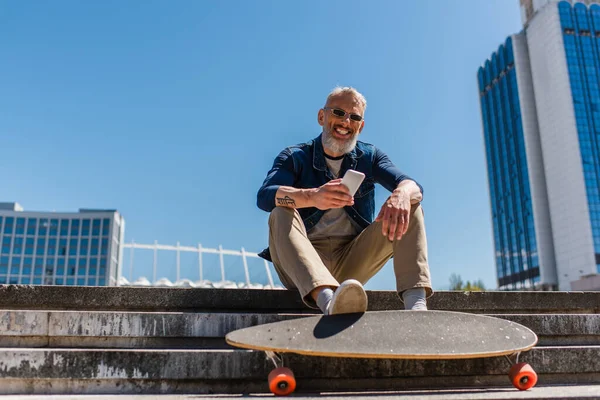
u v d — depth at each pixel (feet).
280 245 9.31
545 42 303.27
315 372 8.57
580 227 269.44
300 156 11.30
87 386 8.20
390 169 11.25
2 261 367.86
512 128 333.21
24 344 9.22
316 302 8.77
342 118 10.97
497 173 354.13
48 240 379.14
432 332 7.88
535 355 9.41
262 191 10.07
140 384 8.30
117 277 382.01
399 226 9.21
